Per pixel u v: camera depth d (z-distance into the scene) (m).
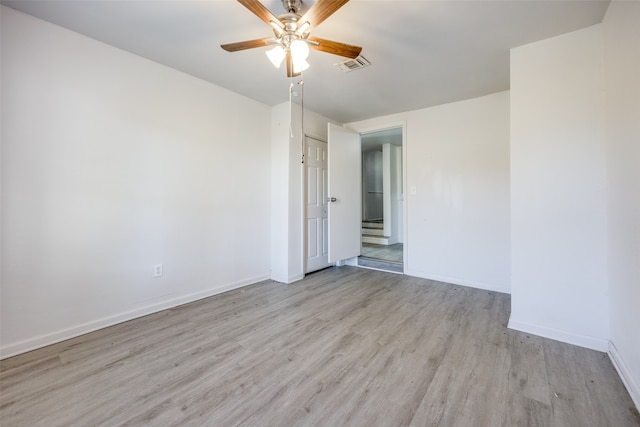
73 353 1.90
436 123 3.65
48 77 2.00
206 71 2.74
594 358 1.84
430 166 3.70
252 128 3.47
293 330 2.25
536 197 2.16
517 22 1.95
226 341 2.07
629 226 1.56
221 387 1.56
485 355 1.88
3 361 1.80
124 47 2.32
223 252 3.18
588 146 1.98
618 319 1.73
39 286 1.98
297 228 3.71
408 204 3.89
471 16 1.89
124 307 2.40
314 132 3.98
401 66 2.59
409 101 3.49
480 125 3.34
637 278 1.46
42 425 1.29
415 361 1.81
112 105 2.31
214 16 1.93
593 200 1.96
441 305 2.79
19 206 1.90
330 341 2.07
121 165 2.37
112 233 2.33
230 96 3.21
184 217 2.81
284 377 1.65
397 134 5.46
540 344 2.02
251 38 2.19
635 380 1.46
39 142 1.97
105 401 1.45
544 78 2.14
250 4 1.49
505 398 1.47
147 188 2.54
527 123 2.20
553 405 1.42
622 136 1.65
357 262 4.51
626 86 1.59
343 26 2.01
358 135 4.41
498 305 2.79
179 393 1.51
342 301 2.91
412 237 3.87
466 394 1.50
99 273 2.26
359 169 4.44
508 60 2.48
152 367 1.74
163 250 2.65
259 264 3.60
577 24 1.97
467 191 3.42
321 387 1.56
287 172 3.57
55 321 2.04
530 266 2.20
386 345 2.02
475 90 3.15
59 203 2.06
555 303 2.10
